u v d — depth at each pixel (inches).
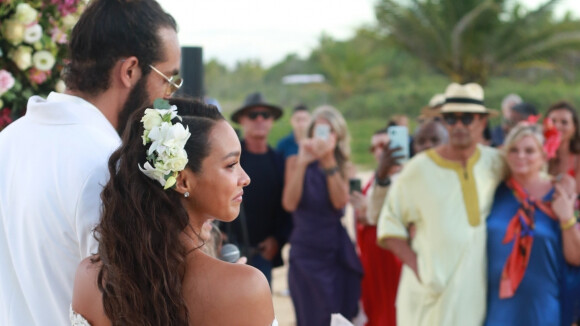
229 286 56.3
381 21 824.9
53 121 69.7
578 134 197.5
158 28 72.2
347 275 172.4
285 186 177.9
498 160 145.4
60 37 96.7
